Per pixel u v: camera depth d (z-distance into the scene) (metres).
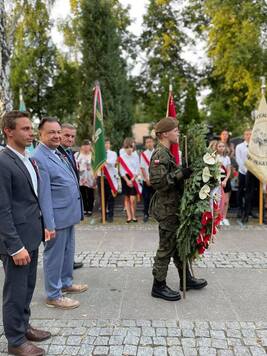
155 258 4.14
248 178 7.74
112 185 8.23
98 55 11.37
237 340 3.23
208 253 5.73
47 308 3.92
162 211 3.98
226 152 7.67
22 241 2.95
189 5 18.61
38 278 4.80
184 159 4.05
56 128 3.79
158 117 16.44
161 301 4.05
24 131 2.92
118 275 4.87
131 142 8.18
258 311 3.79
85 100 11.38
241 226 7.61
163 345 3.15
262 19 13.36
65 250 4.20
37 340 3.23
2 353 3.06
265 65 13.35
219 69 14.62
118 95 11.55
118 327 3.48
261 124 7.43
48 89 19.67
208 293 4.25
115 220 8.46
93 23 11.27
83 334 3.36
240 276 4.77
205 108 20.28
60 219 3.83
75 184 4.03
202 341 3.21
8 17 10.99
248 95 13.90
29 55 18.27
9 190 2.83
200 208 3.82
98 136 7.81
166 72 18.92
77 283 4.60
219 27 13.80
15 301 2.95
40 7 11.92
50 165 3.79
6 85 8.41
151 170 3.89
